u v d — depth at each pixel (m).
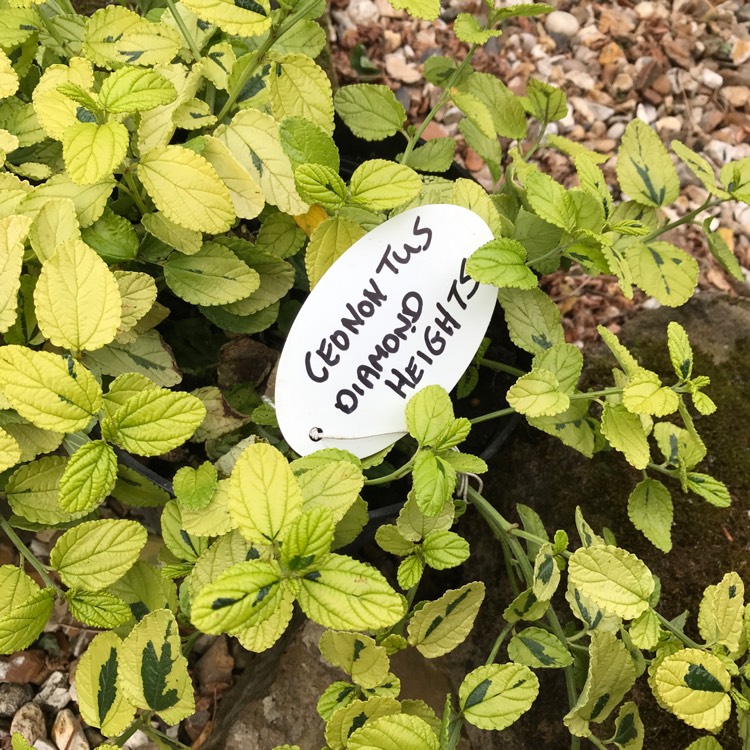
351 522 0.28
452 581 0.38
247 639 0.24
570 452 0.36
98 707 0.26
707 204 0.31
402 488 0.33
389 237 0.28
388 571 0.38
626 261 0.31
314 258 0.28
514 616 0.29
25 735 0.35
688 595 0.34
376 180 0.26
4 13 0.30
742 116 0.50
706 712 0.25
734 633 0.26
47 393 0.24
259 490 0.23
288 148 0.27
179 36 0.31
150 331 0.30
